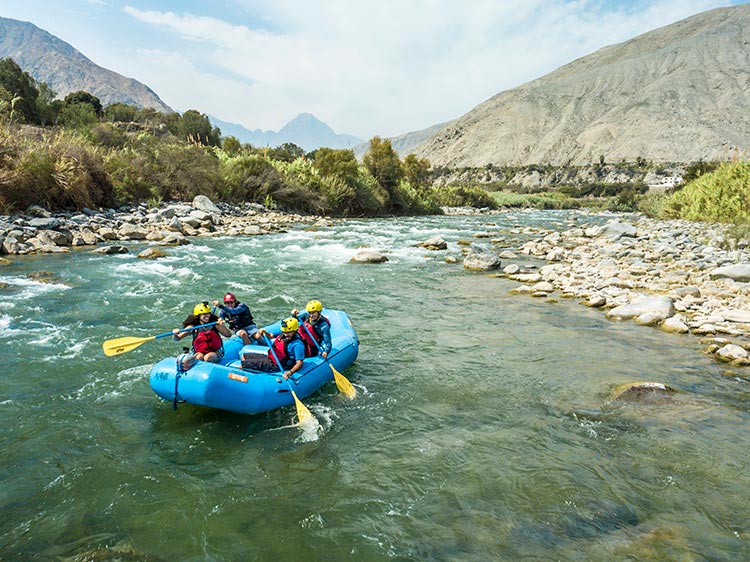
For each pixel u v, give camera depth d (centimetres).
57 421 491
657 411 528
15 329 744
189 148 2756
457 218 3675
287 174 3200
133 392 563
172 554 319
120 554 318
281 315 880
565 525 348
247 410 509
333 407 548
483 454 447
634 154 19012
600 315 921
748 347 709
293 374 552
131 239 1719
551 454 446
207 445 461
